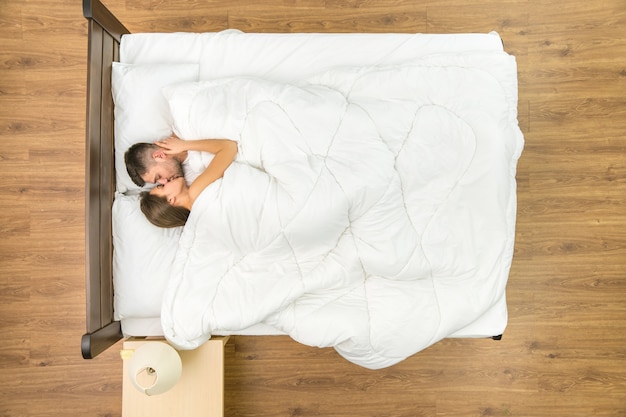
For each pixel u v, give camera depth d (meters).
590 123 2.07
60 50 2.08
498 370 2.04
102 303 1.57
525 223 2.05
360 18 2.08
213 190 1.54
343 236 1.56
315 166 1.49
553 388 2.04
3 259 2.06
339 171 1.48
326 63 1.71
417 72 1.61
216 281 1.58
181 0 2.07
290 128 1.52
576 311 2.05
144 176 1.62
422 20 2.08
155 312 1.63
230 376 2.04
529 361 2.04
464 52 1.69
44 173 2.07
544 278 2.05
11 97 2.07
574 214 2.05
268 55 1.71
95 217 1.52
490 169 1.57
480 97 1.59
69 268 2.06
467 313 1.57
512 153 1.63
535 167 2.06
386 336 1.55
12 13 2.08
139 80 1.64
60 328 2.05
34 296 2.06
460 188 1.58
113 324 1.63
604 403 2.03
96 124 1.54
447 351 2.04
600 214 2.06
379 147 1.52
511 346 2.04
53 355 2.04
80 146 2.07
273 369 2.04
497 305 1.64
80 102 2.08
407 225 1.54
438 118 1.57
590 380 2.04
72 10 2.08
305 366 2.04
